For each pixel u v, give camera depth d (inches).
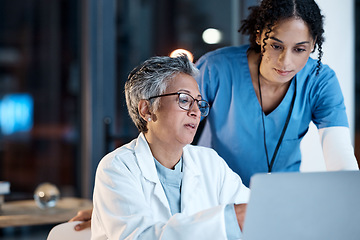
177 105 58.1
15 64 227.9
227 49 80.0
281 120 78.0
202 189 63.4
